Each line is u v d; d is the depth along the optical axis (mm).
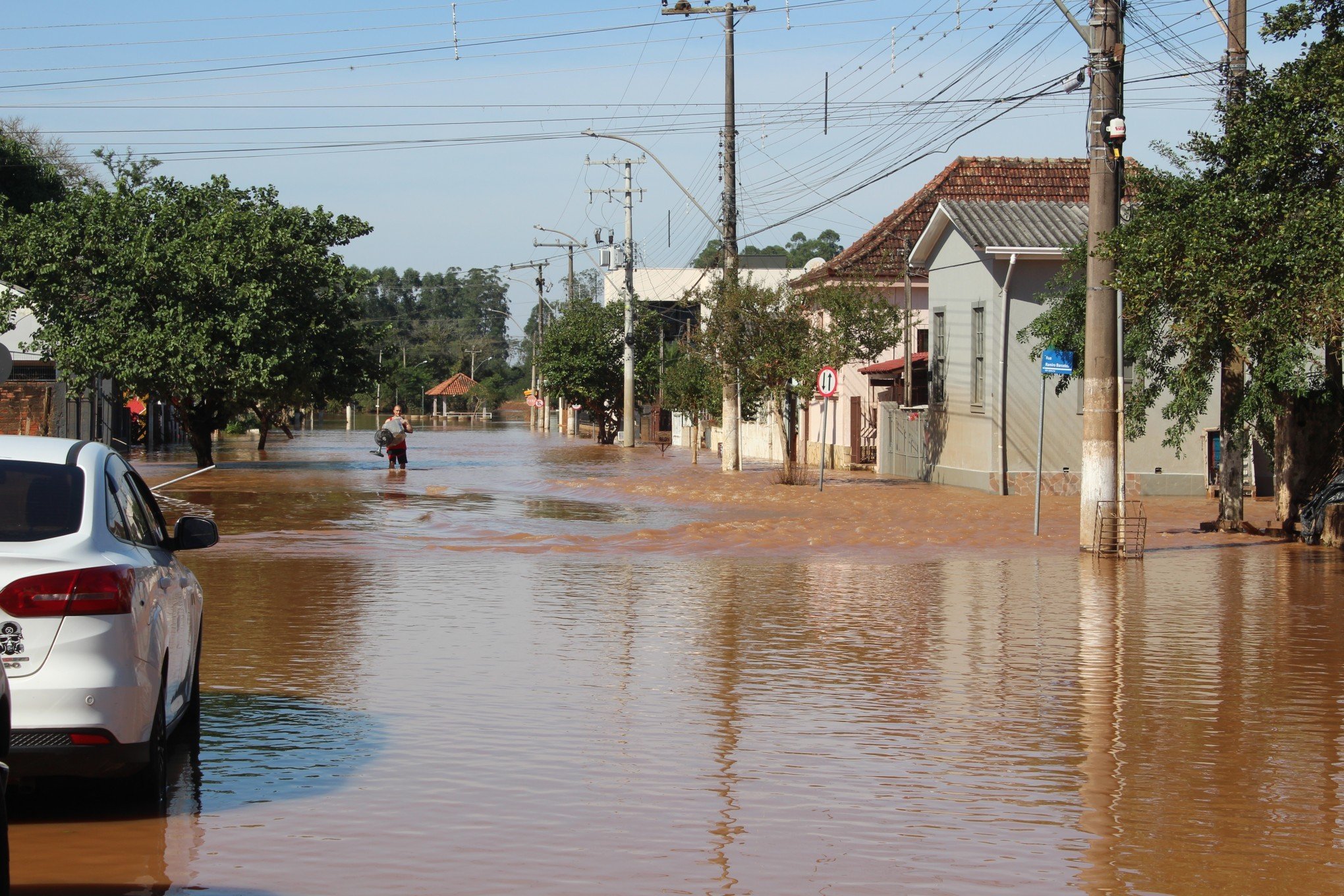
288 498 32219
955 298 36875
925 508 29578
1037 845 6762
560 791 7691
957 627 13852
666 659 11945
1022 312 33844
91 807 7332
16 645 6672
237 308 42281
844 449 48156
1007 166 48969
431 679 10969
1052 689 10719
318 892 6012
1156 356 23297
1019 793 7727
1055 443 34125
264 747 8719
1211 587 17078
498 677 11094
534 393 110062
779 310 39344
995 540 23109
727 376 40250
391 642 12727
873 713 9812
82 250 41531
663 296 89750
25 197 71250
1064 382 27188
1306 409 23453
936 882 6191
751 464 51594
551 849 6648
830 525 25609
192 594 8969
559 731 9188
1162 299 20312
